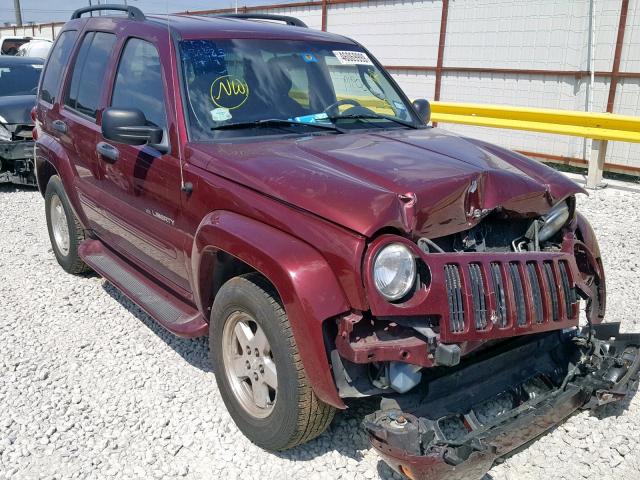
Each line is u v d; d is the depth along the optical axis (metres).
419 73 13.80
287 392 3.04
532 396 3.34
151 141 3.91
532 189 3.39
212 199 3.49
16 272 6.07
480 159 3.52
